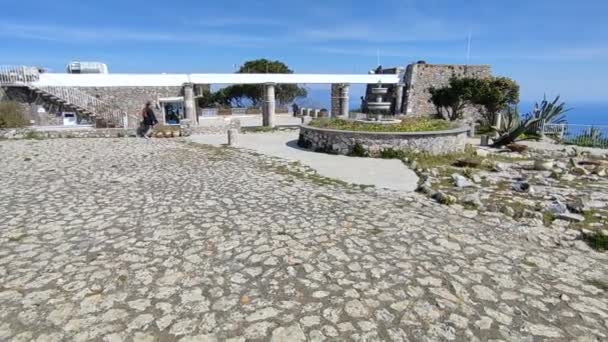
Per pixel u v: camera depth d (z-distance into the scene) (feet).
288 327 10.46
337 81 84.33
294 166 35.76
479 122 91.30
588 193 26.55
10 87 64.34
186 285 12.64
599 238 17.49
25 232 17.24
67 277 13.10
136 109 73.31
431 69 92.63
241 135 64.13
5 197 23.03
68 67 77.77
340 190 26.50
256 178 29.86
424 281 13.17
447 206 22.56
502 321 11.02
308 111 109.70
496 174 33.35
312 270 13.80
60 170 31.73
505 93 82.02
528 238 17.75
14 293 12.01
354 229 18.10
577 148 53.88
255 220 19.21
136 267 13.88
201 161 37.58
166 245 15.92
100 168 33.01
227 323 10.61
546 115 65.77
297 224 18.69
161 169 33.01
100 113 68.74
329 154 43.80
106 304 11.46
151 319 10.73
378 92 53.78
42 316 10.80
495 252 15.94
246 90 152.15
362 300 11.87
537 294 12.64
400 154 41.42
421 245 16.37
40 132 55.72
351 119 54.75
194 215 19.92
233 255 14.99
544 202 23.63
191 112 73.36
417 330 10.46
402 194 25.52
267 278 13.17
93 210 20.61
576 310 11.77
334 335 10.16
